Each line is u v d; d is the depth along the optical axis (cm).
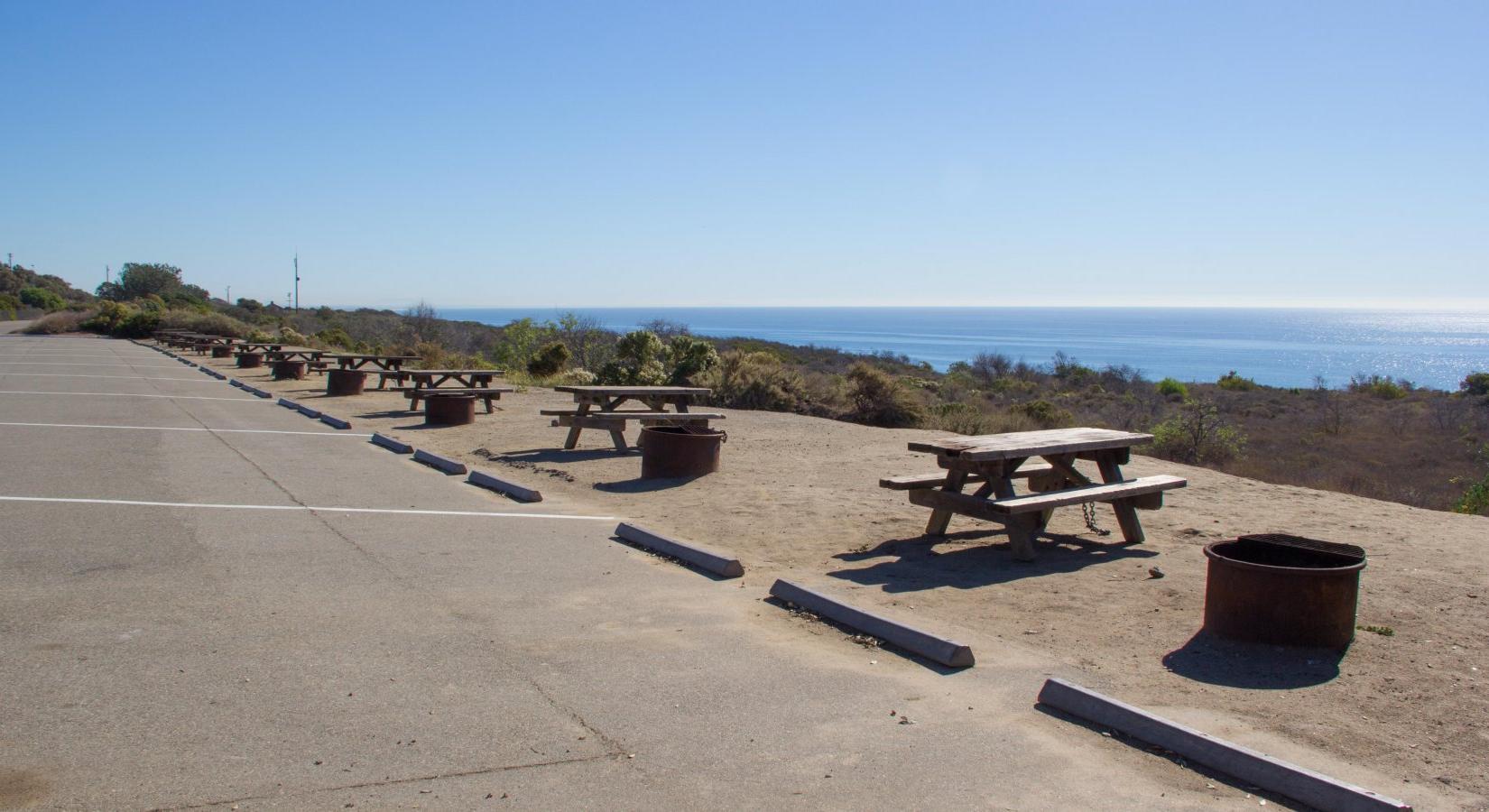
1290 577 548
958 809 362
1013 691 483
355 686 470
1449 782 396
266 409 1891
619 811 355
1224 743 401
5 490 942
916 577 707
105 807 346
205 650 515
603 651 531
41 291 9588
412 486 1045
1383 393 4278
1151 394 4319
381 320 7956
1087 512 855
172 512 865
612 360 2648
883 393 2316
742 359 2394
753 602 636
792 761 399
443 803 357
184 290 9844
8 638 522
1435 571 736
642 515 923
